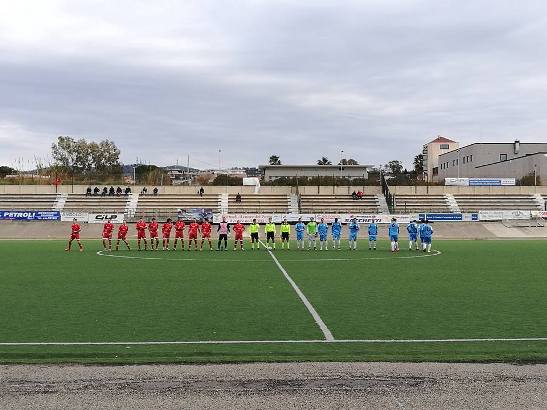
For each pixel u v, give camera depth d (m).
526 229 54.56
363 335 9.79
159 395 6.38
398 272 20.78
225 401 6.18
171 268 22.41
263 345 9.02
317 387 6.67
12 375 7.19
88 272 20.73
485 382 6.86
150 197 65.44
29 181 73.25
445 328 10.40
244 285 16.88
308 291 15.52
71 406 6.03
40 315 11.77
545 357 8.09
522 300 13.83
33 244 40.06
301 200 65.56
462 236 51.25
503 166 80.88
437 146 110.38
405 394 6.42
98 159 111.69
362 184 73.44
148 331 10.12
